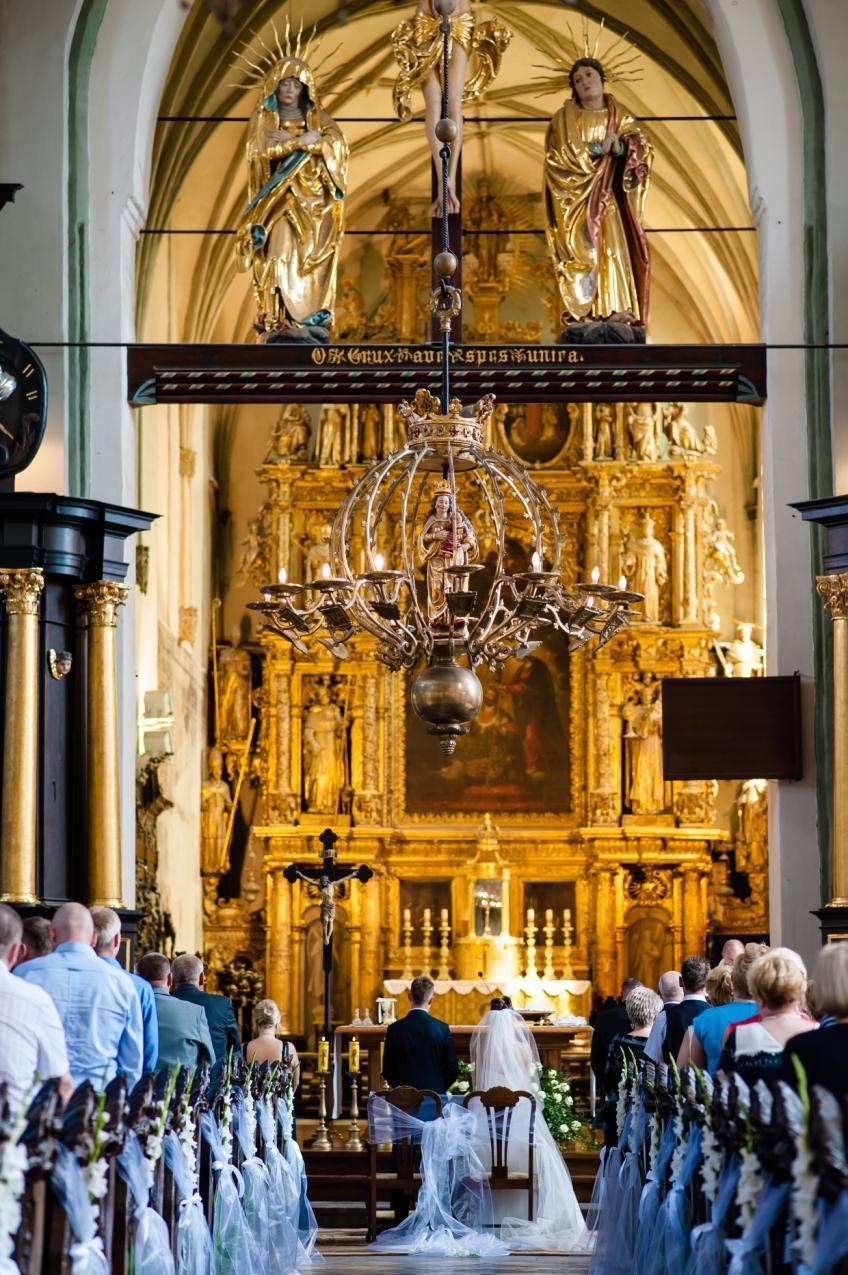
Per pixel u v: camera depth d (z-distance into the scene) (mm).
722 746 19734
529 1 30531
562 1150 19016
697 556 35344
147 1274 9320
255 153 21672
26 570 18016
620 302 21641
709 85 29516
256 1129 13898
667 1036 12594
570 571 35688
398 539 35625
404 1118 15789
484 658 13992
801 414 20375
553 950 34438
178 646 32594
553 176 21766
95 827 18281
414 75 20609
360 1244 16328
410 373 20484
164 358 20422
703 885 34781
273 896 34625
